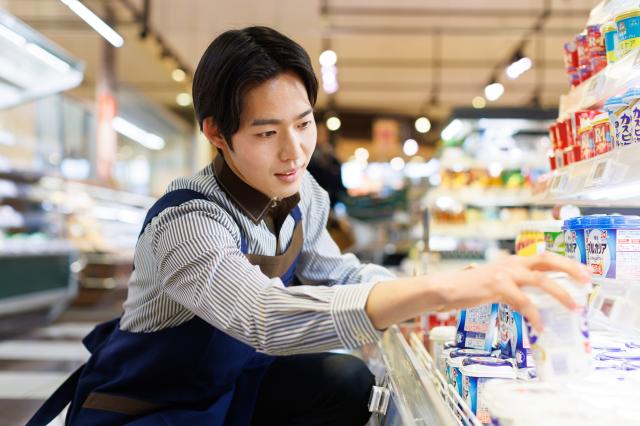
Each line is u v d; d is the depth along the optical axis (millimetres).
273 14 8383
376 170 13930
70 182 7652
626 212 2098
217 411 1370
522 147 5980
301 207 1701
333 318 952
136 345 1372
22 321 6488
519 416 750
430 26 8844
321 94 13445
